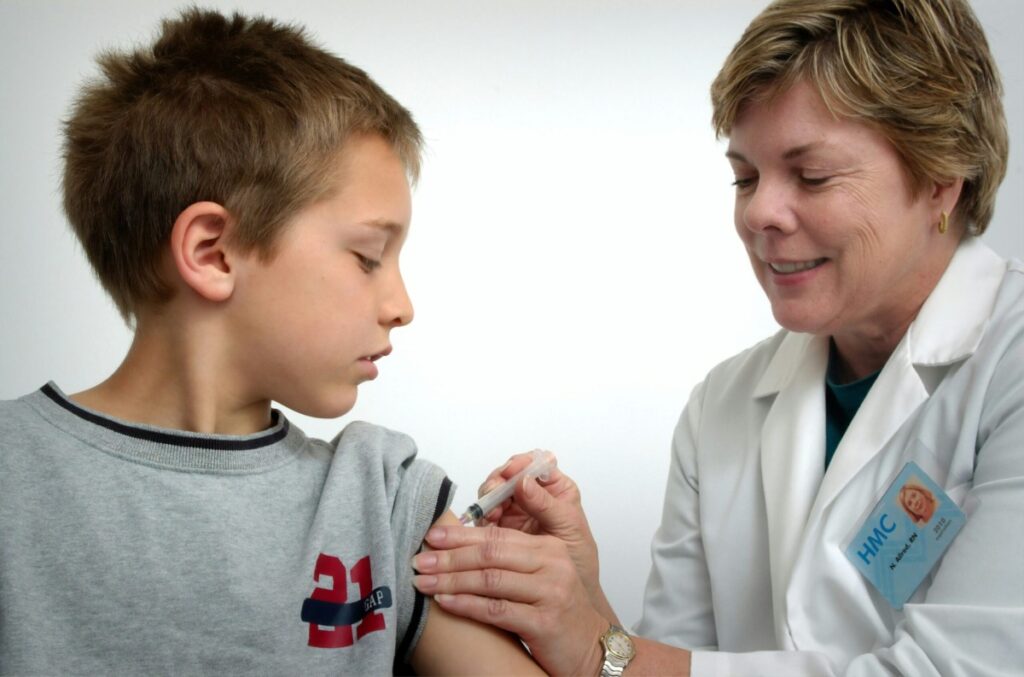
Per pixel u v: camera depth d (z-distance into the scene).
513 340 1.96
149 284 0.86
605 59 1.93
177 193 0.84
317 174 0.84
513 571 0.97
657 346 1.97
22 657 0.72
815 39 1.03
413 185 1.00
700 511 1.37
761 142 1.08
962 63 1.03
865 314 1.14
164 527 0.79
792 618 1.14
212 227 0.83
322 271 0.84
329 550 0.86
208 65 0.87
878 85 1.00
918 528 1.08
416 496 0.96
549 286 1.96
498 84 1.93
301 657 0.81
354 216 0.86
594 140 1.94
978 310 1.12
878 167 1.04
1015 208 1.90
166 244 0.85
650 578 1.46
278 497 0.86
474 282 1.95
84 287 1.87
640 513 1.98
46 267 1.86
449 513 1.05
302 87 0.87
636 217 1.95
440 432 1.96
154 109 0.85
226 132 0.83
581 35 1.92
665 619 1.40
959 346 1.11
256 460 0.86
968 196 1.15
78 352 1.88
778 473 1.25
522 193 1.95
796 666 1.06
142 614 0.76
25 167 1.84
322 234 0.85
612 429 1.98
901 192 1.06
